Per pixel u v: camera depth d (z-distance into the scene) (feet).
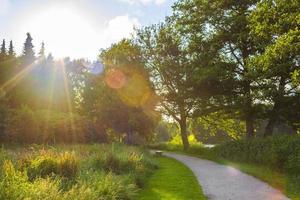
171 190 50.34
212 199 43.75
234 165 82.17
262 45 107.55
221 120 156.97
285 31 84.02
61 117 145.38
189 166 84.02
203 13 125.70
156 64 161.27
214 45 121.80
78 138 146.61
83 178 44.50
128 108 167.63
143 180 56.80
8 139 124.36
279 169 68.08
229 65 120.06
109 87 169.78
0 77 224.53
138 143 176.45
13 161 51.06
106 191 39.68
